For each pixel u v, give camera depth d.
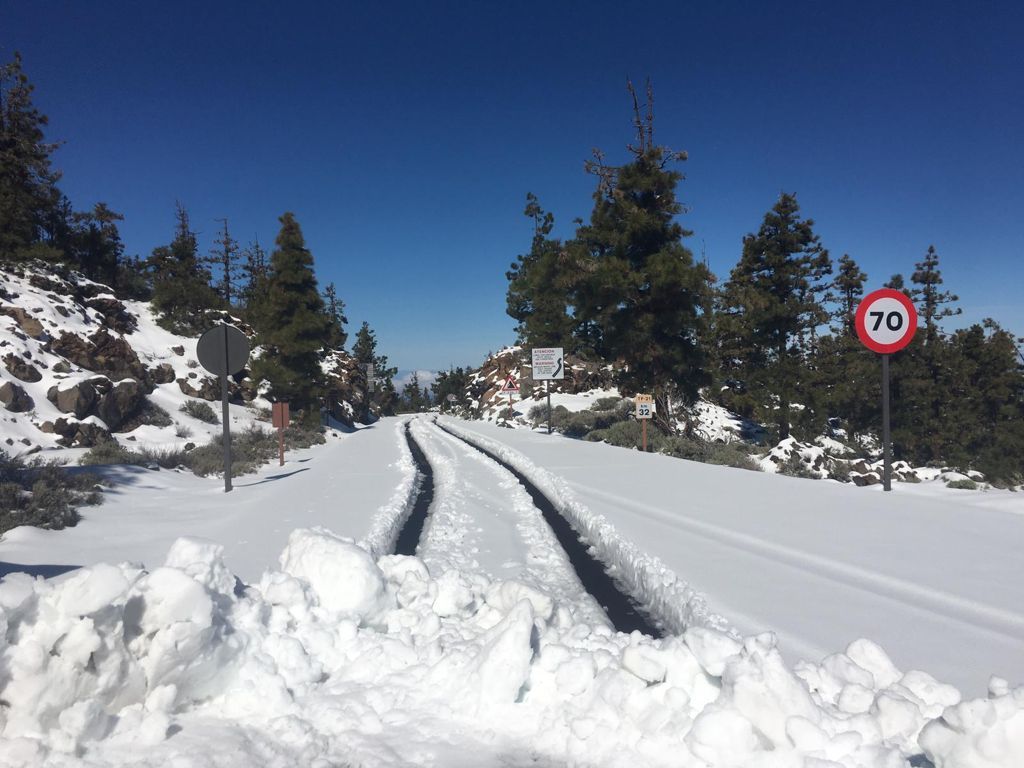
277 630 4.06
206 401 28.83
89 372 23.00
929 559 6.61
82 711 2.91
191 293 36.31
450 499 12.01
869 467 19.88
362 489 12.73
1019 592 5.57
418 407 99.44
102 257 36.22
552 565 7.62
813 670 3.49
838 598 5.55
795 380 31.70
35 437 17.34
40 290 26.42
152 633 3.36
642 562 6.76
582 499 10.91
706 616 4.99
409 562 5.34
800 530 8.06
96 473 12.32
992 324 28.67
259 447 22.05
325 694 3.64
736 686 2.94
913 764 2.80
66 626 3.04
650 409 20.28
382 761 3.06
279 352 32.81
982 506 9.34
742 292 33.69
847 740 2.68
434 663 3.87
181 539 4.08
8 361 19.42
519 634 3.61
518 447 20.72
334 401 41.22
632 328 23.73
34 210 31.66
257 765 2.94
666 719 3.08
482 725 3.36
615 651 3.99
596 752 3.02
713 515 9.17
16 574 3.36
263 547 7.86
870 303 10.55
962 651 4.40
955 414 25.59
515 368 51.69
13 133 30.30
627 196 24.73
